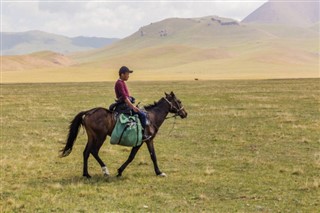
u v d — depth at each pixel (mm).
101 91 57781
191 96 47875
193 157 16938
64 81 97562
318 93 47219
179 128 24969
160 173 13750
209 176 13648
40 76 115125
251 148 18672
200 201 11016
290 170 14273
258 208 10391
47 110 34781
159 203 10836
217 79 101062
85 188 12234
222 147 19062
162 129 24656
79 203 10820
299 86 61094
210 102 40375
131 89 61719
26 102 41781
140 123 13203
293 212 10109
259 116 29234
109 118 13055
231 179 13227
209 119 28469
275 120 27078
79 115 13148
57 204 10680
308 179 13164
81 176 13789
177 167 15148
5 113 32844
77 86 72250
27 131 24031
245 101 40500
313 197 11258
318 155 16703
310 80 79438
